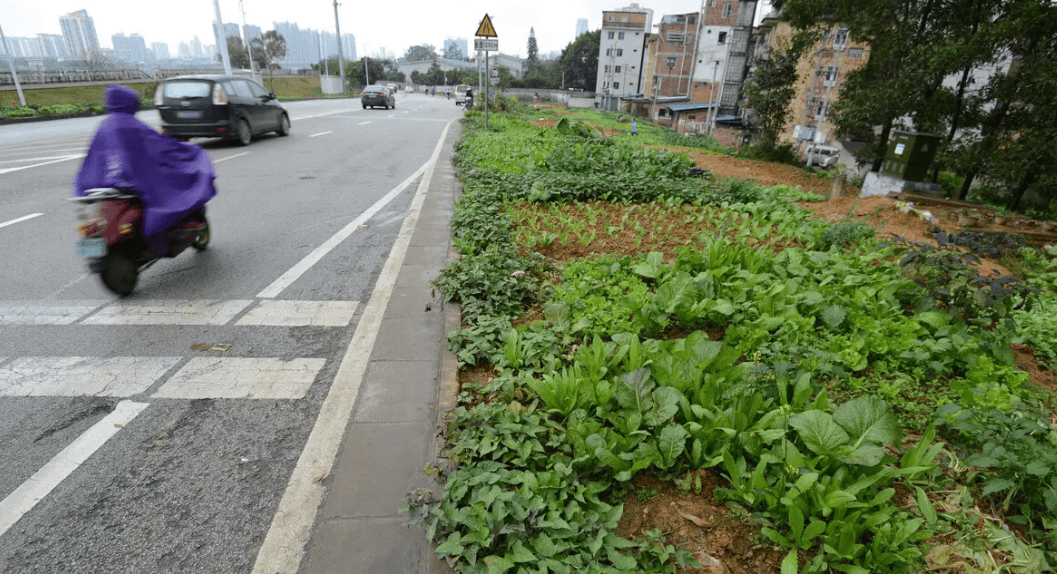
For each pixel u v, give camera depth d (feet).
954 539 7.33
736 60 165.07
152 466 8.59
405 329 12.75
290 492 8.11
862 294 13.94
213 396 10.39
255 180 30.78
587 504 7.41
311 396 10.44
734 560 6.93
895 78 48.03
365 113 86.38
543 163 36.45
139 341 12.41
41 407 9.96
